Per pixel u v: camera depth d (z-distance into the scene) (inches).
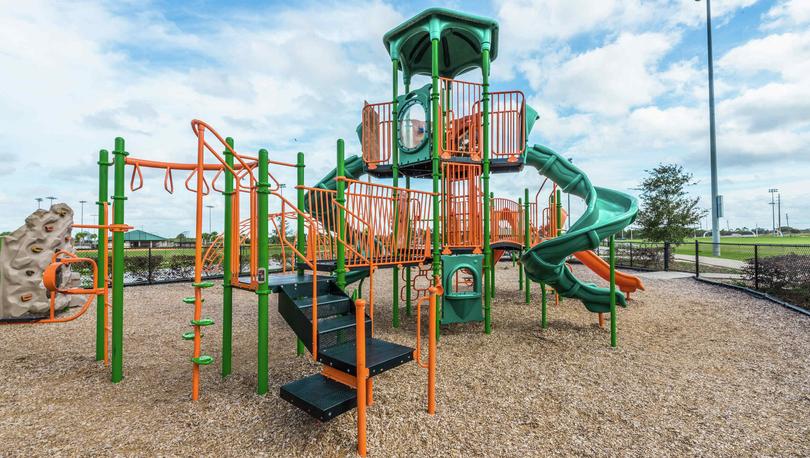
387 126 285.4
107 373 174.6
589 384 163.5
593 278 532.1
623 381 166.9
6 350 209.5
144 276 509.4
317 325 143.1
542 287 259.6
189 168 186.5
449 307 236.8
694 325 264.1
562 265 238.7
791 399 148.0
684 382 165.5
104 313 191.6
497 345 221.3
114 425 126.5
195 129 149.4
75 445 114.3
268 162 151.3
